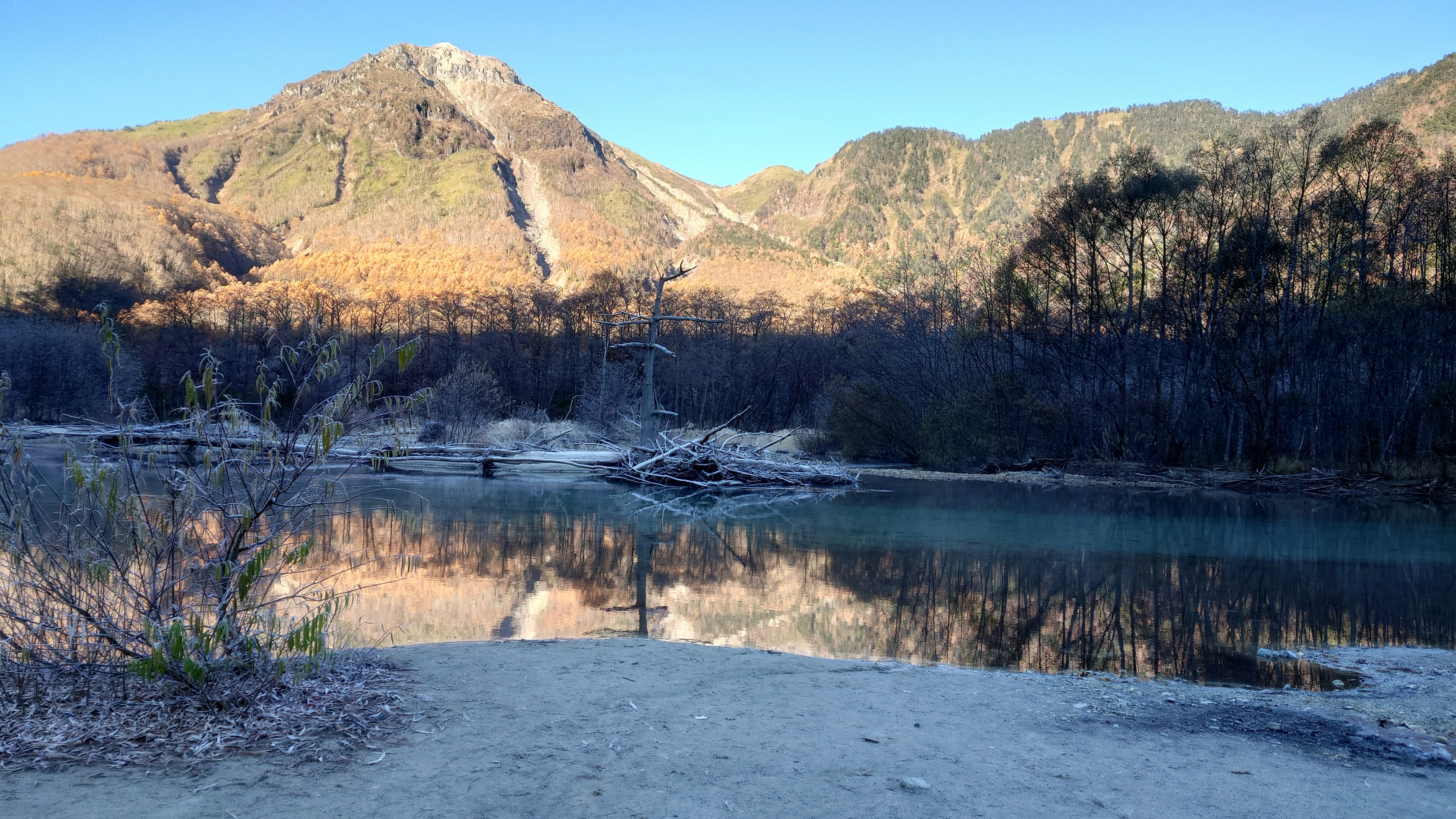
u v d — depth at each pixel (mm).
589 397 41812
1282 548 13531
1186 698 5438
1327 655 7004
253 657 4605
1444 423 25781
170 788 3375
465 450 26938
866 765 3869
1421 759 4191
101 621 4531
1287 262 31859
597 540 13383
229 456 4855
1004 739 4359
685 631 7582
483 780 3561
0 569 4516
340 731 4105
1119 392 33312
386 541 12539
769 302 81562
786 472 25609
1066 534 15055
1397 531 15922
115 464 4785
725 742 4148
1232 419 31266
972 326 35219
